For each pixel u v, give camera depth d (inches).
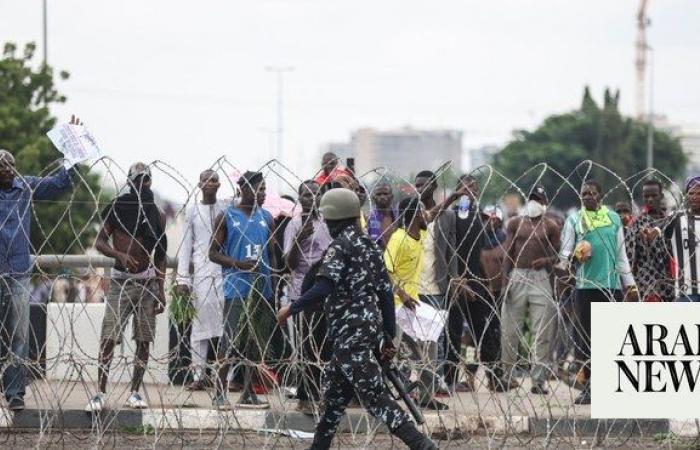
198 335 1416.1
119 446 1273.4
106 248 1338.6
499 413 1365.7
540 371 1493.6
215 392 1273.4
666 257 1446.9
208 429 1338.6
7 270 1302.9
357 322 1127.0
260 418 1328.7
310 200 1370.6
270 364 1341.0
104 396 1318.9
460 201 1494.8
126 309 1346.0
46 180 1316.4
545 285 1536.7
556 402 1446.9
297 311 1120.2
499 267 1558.8
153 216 1359.5
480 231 1397.6
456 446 1300.4
